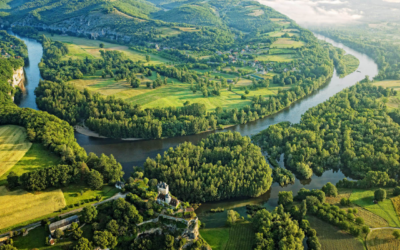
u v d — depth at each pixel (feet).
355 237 619.67
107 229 559.38
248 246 596.70
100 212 597.52
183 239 570.46
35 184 626.23
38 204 603.26
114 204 596.70
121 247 563.89
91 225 571.69
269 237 597.93
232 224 652.48
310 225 649.61
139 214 589.73
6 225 553.23
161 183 631.97
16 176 634.84
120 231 566.36
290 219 639.76
